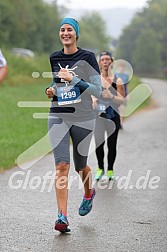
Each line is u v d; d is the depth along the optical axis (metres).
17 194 13.53
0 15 104.81
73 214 11.96
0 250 9.59
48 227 10.95
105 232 10.77
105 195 13.84
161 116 38.28
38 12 117.06
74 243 10.07
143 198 13.57
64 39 10.95
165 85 95.88
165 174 16.55
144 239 10.40
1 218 11.44
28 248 9.74
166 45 187.38
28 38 112.62
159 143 23.36
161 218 11.79
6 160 17.34
